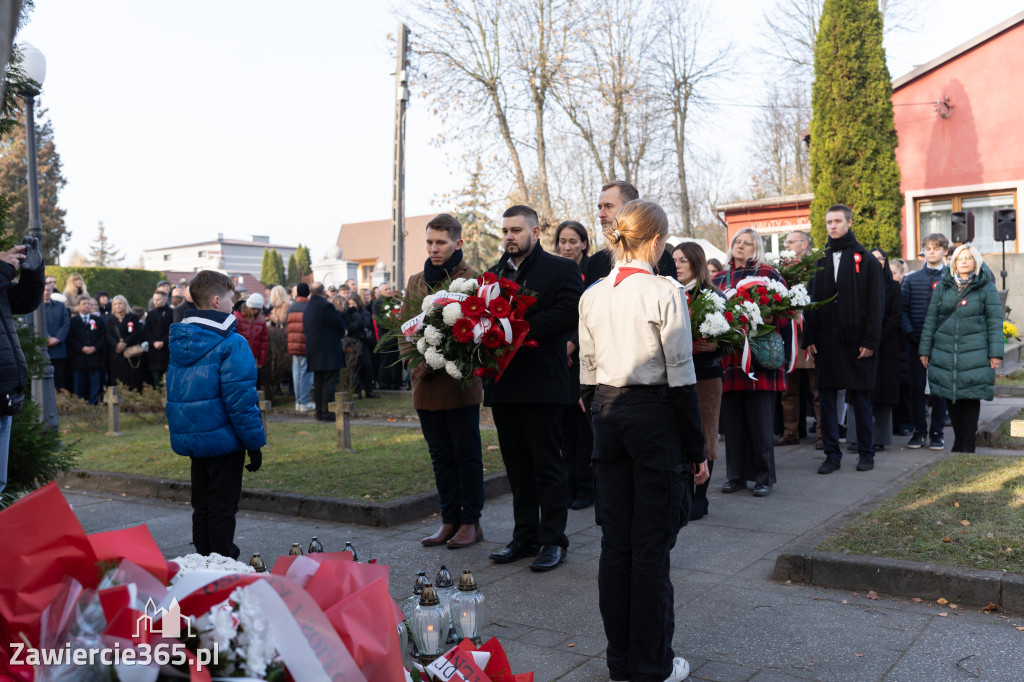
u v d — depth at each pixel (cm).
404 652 227
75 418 1244
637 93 3262
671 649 331
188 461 851
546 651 373
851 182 1986
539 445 495
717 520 586
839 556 444
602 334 338
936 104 2016
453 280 508
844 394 903
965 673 333
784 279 718
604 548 340
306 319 1200
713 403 568
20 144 4403
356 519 628
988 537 456
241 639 156
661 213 343
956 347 755
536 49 2973
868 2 1961
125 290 3547
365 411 1301
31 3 374
